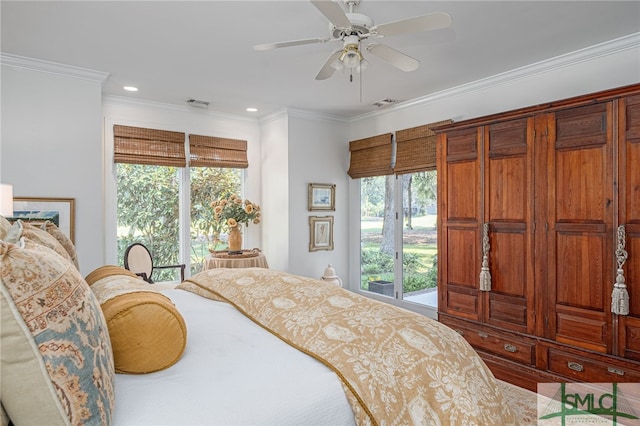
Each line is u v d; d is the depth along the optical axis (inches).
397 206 189.0
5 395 29.4
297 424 39.6
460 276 129.3
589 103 98.3
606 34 109.6
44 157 129.9
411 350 51.4
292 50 120.0
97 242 139.7
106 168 165.6
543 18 100.3
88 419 31.2
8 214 95.1
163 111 180.2
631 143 91.3
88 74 136.3
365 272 208.2
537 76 133.5
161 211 182.9
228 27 104.9
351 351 49.7
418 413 46.1
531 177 110.4
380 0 91.6
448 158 133.8
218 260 159.9
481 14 98.2
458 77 145.7
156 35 109.5
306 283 75.1
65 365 30.5
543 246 107.6
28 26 104.0
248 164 206.2
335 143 207.0
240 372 45.5
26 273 30.2
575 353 100.5
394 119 186.2
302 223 194.5
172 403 38.6
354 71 126.6
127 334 43.2
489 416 48.1
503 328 117.0
